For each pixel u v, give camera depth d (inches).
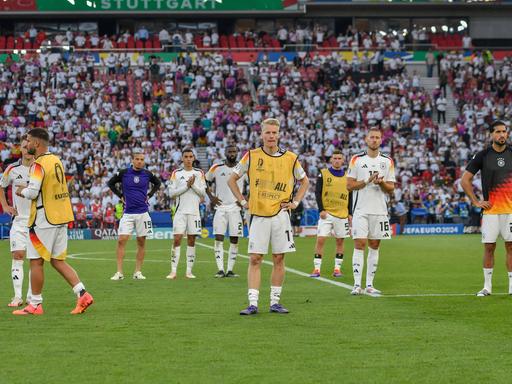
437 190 1562.5
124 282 617.3
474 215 1540.4
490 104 1833.2
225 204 678.5
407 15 2143.2
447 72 1941.4
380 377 271.6
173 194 663.1
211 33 2128.4
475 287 565.0
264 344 330.0
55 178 417.1
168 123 1710.1
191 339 342.0
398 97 1829.5
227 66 1861.5
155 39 2118.6
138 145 1626.5
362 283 597.3
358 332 358.6
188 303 470.0
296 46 1995.6
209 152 1640.0
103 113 1713.8
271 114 1755.7
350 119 1772.9
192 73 1840.6
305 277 658.8
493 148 501.4
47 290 547.5
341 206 673.6
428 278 641.0
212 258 900.6
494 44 2167.8
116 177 651.5
